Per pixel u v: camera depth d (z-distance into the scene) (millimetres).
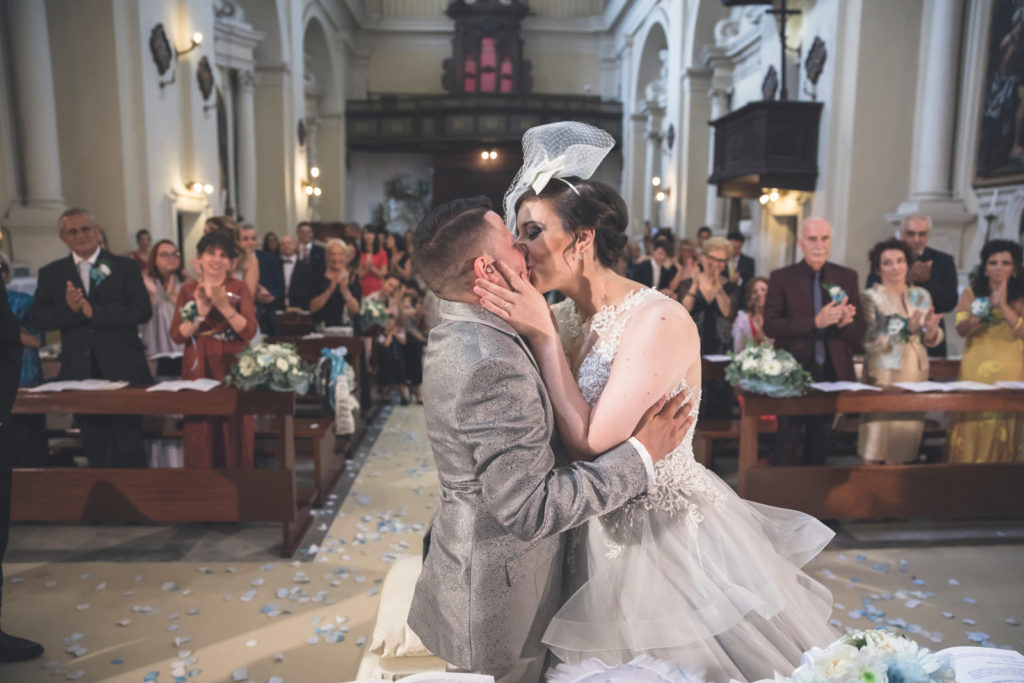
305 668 2607
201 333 4023
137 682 2504
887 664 1060
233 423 3688
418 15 23266
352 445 5465
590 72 23875
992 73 7004
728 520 1513
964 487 3756
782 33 8711
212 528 3975
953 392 3670
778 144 8484
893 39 7762
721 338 5180
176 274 6422
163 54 8453
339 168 21297
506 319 1293
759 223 10695
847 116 7992
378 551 3682
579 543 1532
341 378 4832
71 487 3559
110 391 3527
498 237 1287
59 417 5227
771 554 1532
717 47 13688
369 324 6406
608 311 1457
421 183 24219
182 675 2531
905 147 7898
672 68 15391
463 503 1314
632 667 1265
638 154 20484
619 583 1429
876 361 4105
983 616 3006
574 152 1443
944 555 3619
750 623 1443
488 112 21672
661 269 7457
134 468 3633
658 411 1344
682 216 14844
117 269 4047
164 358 5602
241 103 14406
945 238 7477
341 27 20797
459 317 1295
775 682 1187
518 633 1348
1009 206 6781
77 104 7730
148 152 8141
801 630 1480
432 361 1294
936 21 7441
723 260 5188
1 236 7355
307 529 3975
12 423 3850
